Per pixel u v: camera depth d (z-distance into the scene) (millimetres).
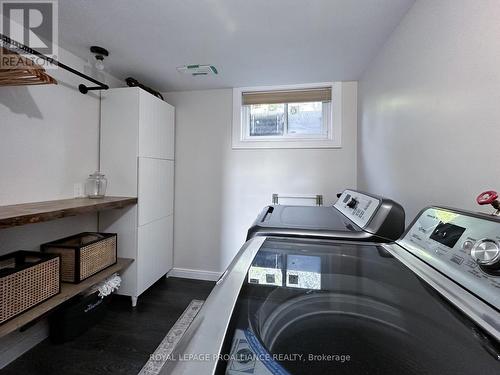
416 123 1174
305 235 1001
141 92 2006
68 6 1277
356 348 467
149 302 2074
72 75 1787
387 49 1551
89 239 1828
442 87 969
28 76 1190
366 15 1321
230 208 2516
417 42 1167
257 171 2459
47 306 1290
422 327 516
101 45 1676
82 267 1584
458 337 478
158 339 1608
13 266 1406
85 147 1906
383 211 994
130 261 1957
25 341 1488
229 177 2508
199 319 483
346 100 2283
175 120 2576
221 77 2201
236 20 1387
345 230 1014
